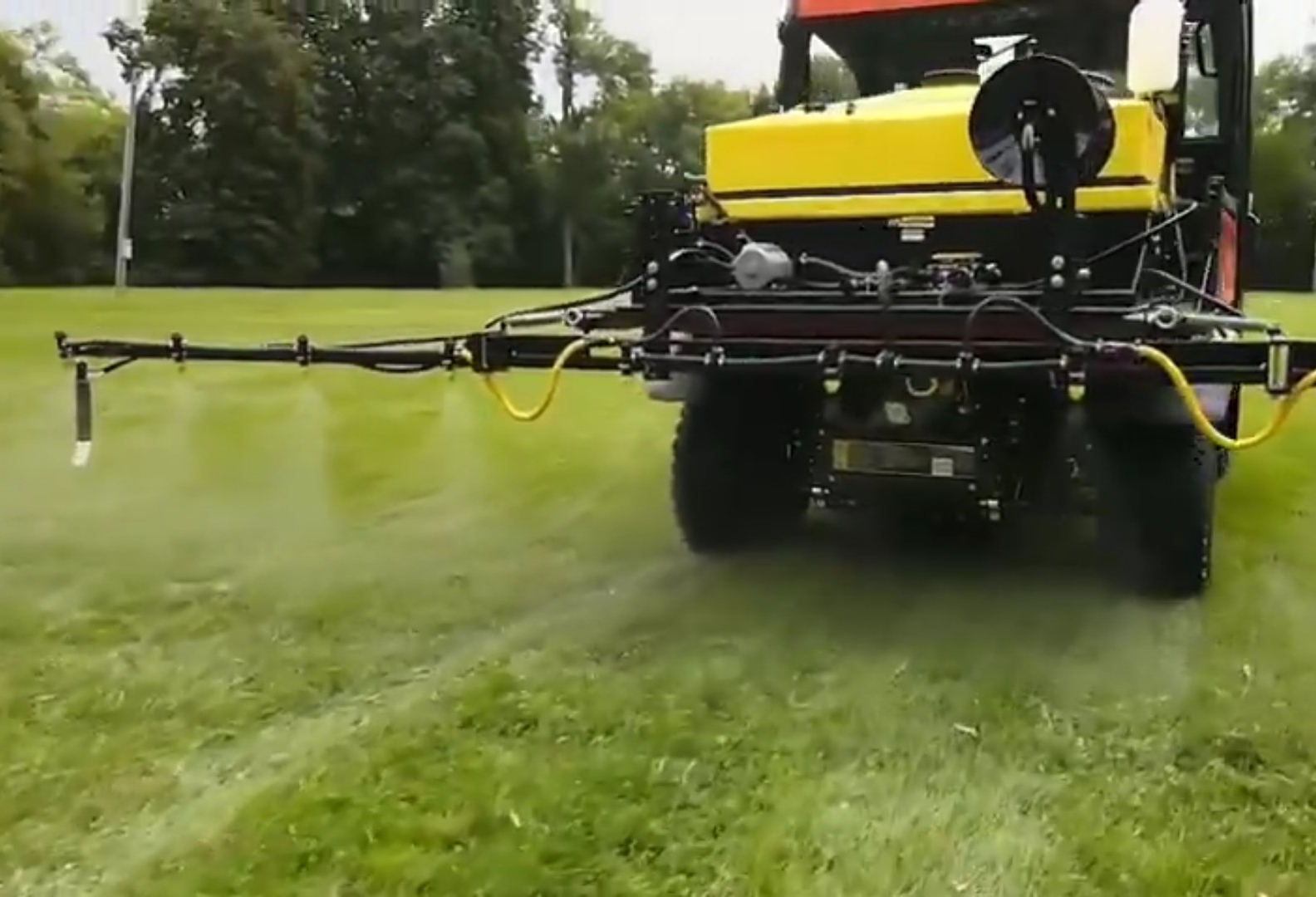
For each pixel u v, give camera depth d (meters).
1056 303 3.60
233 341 14.42
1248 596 4.68
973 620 4.45
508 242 53.44
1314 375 3.29
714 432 5.21
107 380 11.22
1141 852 2.77
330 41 52.09
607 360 3.96
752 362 3.75
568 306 4.33
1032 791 3.08
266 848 2.79
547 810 2.97
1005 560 5.30
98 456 7.62
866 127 4.14
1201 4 5.06
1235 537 5.62
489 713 3.55
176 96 48.34
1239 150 5.43
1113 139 3.52
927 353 3.70
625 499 6.55
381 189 52.00
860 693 3.74
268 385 11.27
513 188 53.84
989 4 5.41
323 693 3.73
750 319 3.93
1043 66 3.47
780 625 4.41
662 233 4.15
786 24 5.75
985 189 4.03
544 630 4.35
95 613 4.47
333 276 51.78
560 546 5.54
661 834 2.86
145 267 47.88
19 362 12.42
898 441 4.44
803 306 3.89
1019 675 3.89
